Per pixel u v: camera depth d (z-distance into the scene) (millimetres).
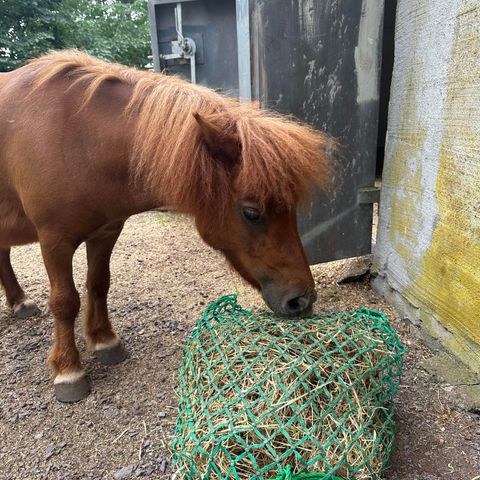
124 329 2748
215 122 1642
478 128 1867
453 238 2094
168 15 3617
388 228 2809
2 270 2883
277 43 2627
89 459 1807
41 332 2791
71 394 2121
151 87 1852
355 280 3143
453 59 2016
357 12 2688
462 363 2113
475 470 1650
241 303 3016
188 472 1485
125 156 1844
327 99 2809
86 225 1983
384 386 1917
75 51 2092
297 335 1654
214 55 3691
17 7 8422
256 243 1690
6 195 2164
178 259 3822
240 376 1525
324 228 3047
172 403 2092
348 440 1460
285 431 1374
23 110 1912
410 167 2482
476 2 1827
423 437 1801
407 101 2482
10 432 1967
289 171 1537
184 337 2643
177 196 1681
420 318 2453
